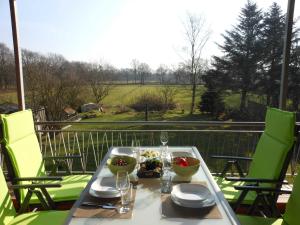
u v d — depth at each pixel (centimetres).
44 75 992
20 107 349
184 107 1116
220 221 143
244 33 1217
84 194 176
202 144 570
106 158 248
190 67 1132
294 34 1024
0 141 225
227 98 1188
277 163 216
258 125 349
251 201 233
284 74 332
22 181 227
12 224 198
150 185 191
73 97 1034
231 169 309
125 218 146
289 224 188
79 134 602
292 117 213
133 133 467
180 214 150
